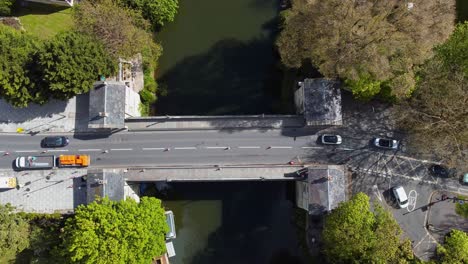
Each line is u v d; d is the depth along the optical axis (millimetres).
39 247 77438
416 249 84562
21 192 84812
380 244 70812
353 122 87000
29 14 89250
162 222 77812
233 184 90688
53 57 76250
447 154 81438
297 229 88750
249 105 91375
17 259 79625
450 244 76875
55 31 89125
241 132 86250
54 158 85312
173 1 90500
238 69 92625
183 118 86062
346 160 86188
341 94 87625
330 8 70625
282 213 90062
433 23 70250
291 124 86250
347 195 85188
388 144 85500
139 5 87188
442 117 77250
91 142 86188
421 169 86250
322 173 78750
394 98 83938
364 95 81125
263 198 90500
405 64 71062
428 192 85938
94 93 81750
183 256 89125
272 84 91938
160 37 93375
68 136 86375
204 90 91938
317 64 76625
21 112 86750
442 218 85188
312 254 85125
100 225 71938
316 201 78062
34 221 83125
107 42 81500
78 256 69750
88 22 81000
